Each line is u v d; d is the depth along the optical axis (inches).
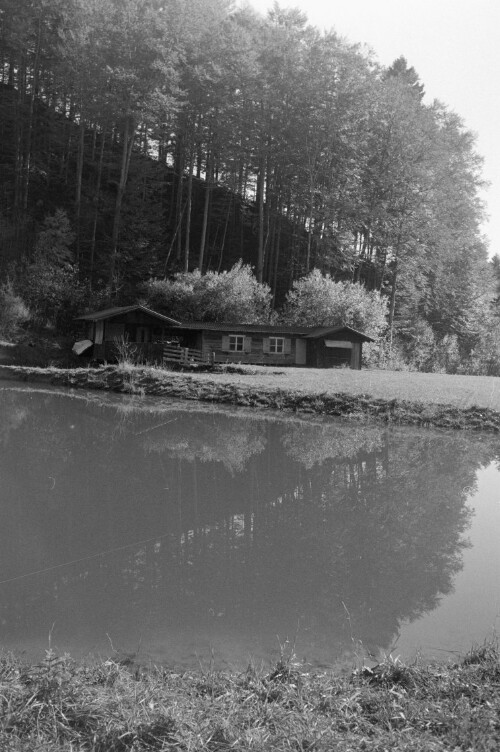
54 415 946.7
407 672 207.2
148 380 1309.1
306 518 448.5
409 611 288.4
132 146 2231.8
